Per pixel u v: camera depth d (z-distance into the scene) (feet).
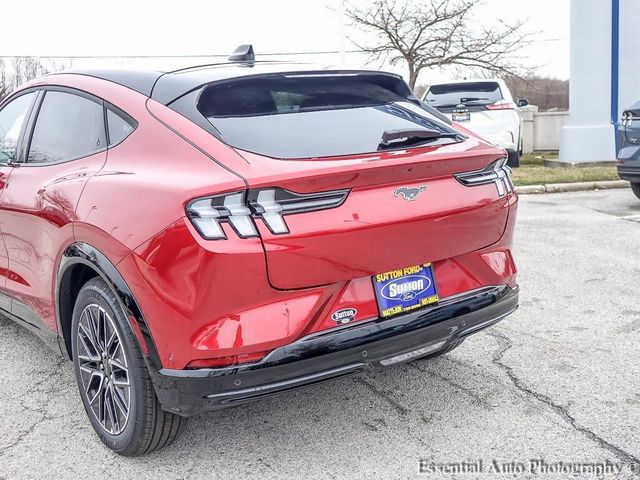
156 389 9.16
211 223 8.41
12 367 14.03
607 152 46.78
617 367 13.09
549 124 65.92
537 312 16.53
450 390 12.34
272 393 8.84
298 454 10.34
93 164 10.80
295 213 8.74
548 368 13.16
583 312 16.39
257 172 8.66
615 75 45.88
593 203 32.53
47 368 13.96
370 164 9.07
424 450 10.32
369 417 11.43
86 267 10.59
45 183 11.59
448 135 11.05
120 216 9.34
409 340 9.68
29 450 10.68
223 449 10.57
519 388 12.32
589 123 46.68
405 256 9.63
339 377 9.32
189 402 8.86
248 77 10.46
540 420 11.10
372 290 9.50
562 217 28.89
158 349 9.03
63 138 11.95
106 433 10.48
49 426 11.46
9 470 10.09
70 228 10.32
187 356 8.72
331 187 8.93
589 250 22.58
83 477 9.87
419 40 78.13
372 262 9.32
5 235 13.03
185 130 9.66
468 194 10.26
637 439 10.40
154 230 8.75
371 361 9.43
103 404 10.55
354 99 11.17
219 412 11.77
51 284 11.40
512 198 11.16
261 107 10.24
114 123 10.83
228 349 8.56
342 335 9.14
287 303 8.84
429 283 10.05
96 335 10.37
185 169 9.18
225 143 9.33
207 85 10.18
